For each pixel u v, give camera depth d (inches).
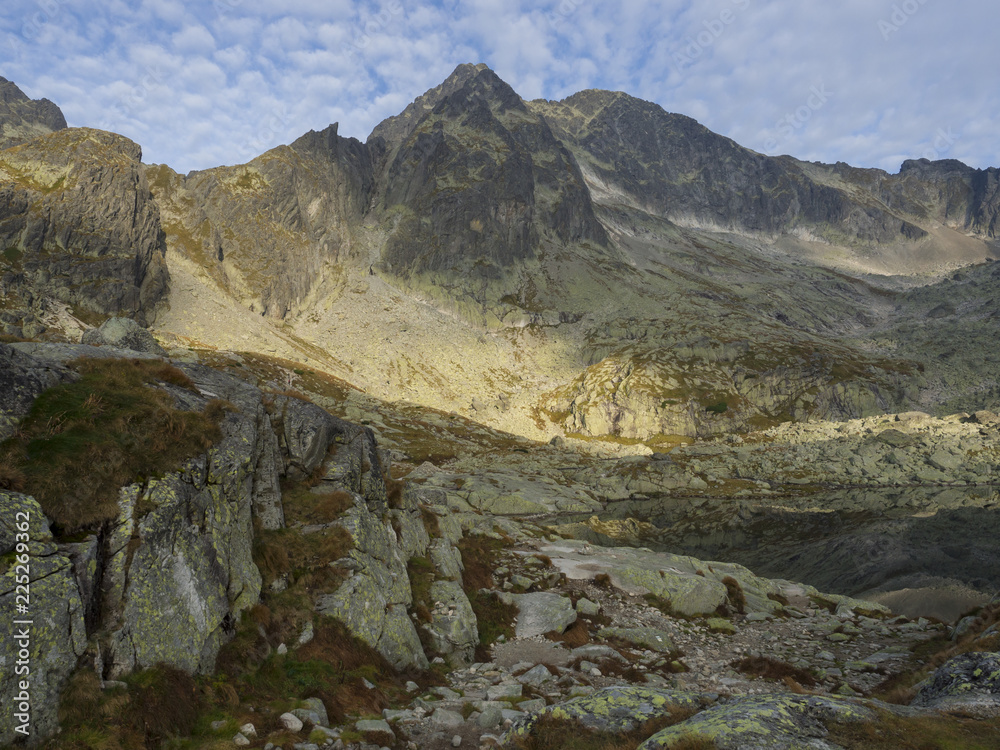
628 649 896.9
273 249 7406.5
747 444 4872.0
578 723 454.3
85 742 345.1
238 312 6314.0
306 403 847.7
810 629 1085.8
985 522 2377.0
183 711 413.4
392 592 748.0
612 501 3181.6
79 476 451.5
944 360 7268.7
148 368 650.8
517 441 4660.4
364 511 785.6
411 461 3440.0
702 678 783.1
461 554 1170.0
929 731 391.9
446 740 492.1
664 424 5575.8
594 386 6117.1
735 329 7790.4
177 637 450.6
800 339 7775.6
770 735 362.6
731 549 2063.2
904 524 2377.0
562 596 1045.2
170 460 531.5
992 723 412.2
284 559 638.5
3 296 4441.4
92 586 410.0
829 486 3550.7
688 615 1105.4
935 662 792.3
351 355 6594.5
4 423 452.1
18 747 323.9
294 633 579.8
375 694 559.2
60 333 4384.8
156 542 470.0
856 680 795.4
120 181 5890.8
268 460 716.7
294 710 469.7
